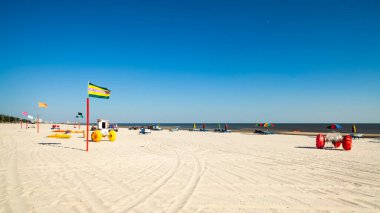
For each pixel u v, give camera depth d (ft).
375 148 57.67
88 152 44.09
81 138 81.71
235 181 23.26
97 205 16.25
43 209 15.46
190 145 60.39
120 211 15.21
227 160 36.45
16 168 28.22
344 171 28.60
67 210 15.30
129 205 16.33
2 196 17.99
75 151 45.09
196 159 37.17
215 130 172.14
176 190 20.01
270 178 24.64
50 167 29.04
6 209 15.44
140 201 17.17
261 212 15.23
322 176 25.77
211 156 40.73
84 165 30.71
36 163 31.58
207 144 63.77
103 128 90.27
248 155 42.34
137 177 24.53
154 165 31.53
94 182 22.27
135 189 20.17
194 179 23.95
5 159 34.60
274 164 33.17
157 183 22.25
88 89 44.45
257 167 30.76
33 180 22.75
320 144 55.42
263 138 94.12
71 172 26.43
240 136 108.37
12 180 22.68
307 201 17.46
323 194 19.20
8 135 90.17
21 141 64.44
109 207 15.90
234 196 18.52
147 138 87.30
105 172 26.71
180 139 83.25
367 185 22.08
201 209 15.69
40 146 52.44
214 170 28.58
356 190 20.40
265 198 18.07
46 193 18.79
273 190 20.24
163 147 54.90
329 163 34.37
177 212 15.14
